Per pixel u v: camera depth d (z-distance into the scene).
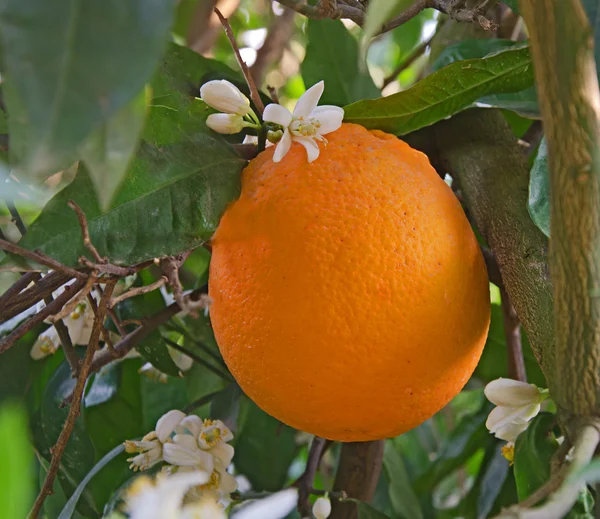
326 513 0.49
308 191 0.42
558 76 0.36
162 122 0.43
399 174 0.42
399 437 0.63
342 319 0.41
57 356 0.53
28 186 0.38
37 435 0.51
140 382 0.55
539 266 0.43
